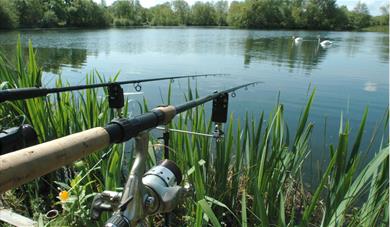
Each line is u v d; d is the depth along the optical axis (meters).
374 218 1.97
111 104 2.00
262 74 12.87
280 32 49.72
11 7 38.09
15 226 2.39
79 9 51.97
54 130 3.14
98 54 17.91
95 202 1.08
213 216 1.69
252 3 62.00
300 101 8.78
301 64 15.74
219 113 1.70
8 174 0.64
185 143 2.69
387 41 31.98
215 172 2.72
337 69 14.30
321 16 60.16
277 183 2.61
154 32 45.50
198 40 30.64
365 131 6.37
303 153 2.65
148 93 8.49
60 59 15.33
